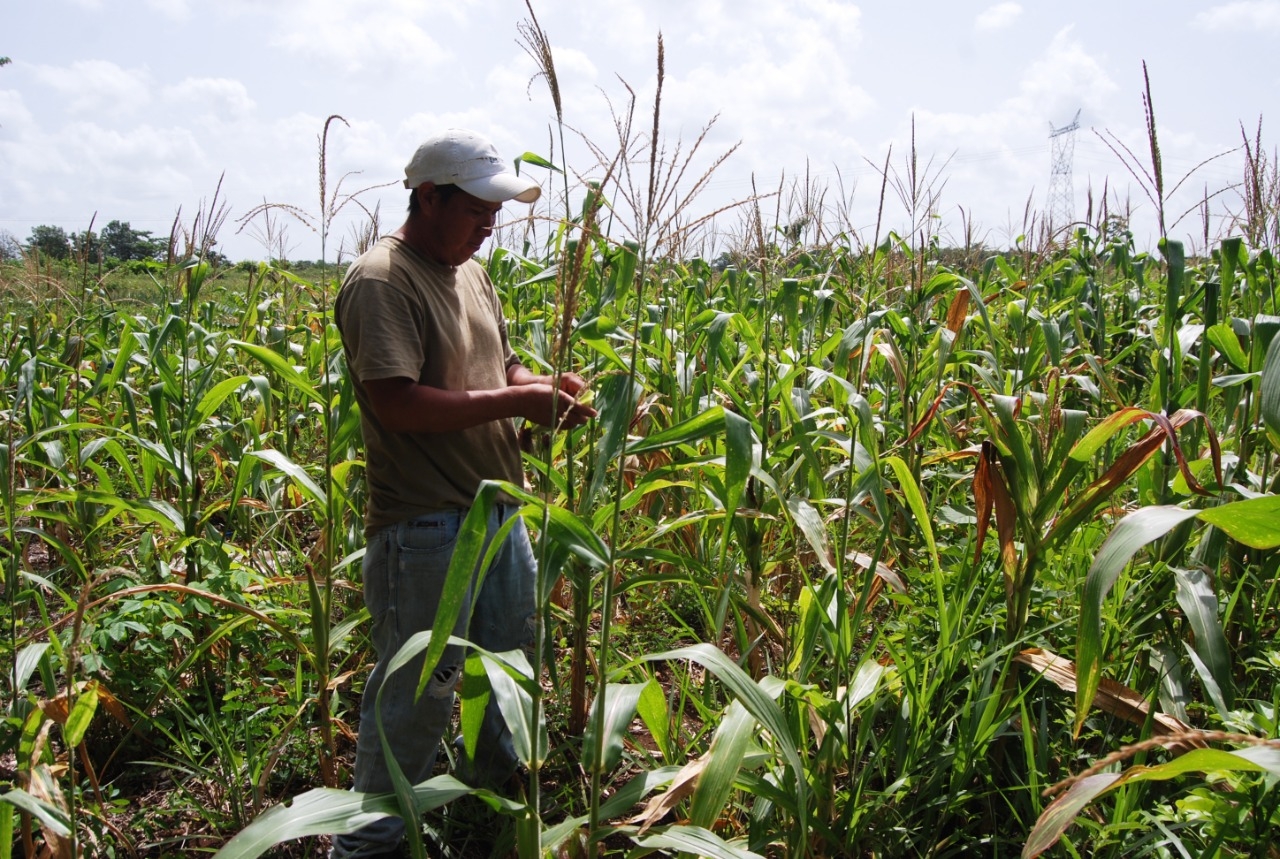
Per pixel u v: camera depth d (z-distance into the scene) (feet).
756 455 9.14
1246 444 11.98
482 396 8.55
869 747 10.28
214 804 10.62
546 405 8.55
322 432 19.74
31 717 6.96
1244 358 11.66
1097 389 14.70
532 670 6.98
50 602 14.97
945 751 9.01
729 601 11.18
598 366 12.32
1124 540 6.82
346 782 11.03
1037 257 19.95
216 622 11.98
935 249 23.88
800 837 7.59
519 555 10.12
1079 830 8.43
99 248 22.35
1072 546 11.50
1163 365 12.69
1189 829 7.86
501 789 10.76
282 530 17.61
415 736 9.15
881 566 10.11
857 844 8.63
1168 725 8.46
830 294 16.48
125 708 11.39
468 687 7.06
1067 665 9.03
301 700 11.18
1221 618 10.46
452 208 8.94
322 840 10.24
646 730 11.87
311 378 15.39
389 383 8.45
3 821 6.52
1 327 18.34
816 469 10.48
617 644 13.52
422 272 9.00
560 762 11.33
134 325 18.89
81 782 10.84
